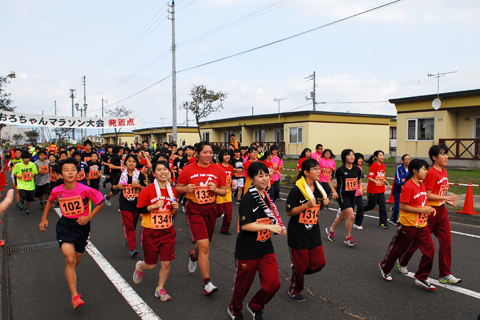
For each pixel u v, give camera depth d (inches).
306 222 153.6
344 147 1021.8
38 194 380.8
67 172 156.0
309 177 153.2
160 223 162.6
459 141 693.3
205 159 177.6
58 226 158.2
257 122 1147.9
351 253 229.5
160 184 165.3
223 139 1384.1
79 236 160.6
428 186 176.6
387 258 180.7
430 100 731.4
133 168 223.9
